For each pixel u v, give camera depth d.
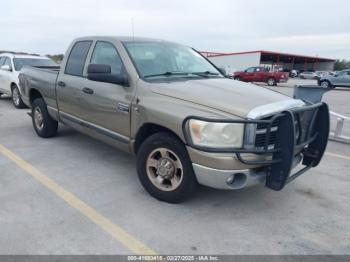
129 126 3.66
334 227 3.11
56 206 3.36
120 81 3.63
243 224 3.12
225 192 3.79
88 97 4.22
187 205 3.44
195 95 3.20
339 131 6.30
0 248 2.65
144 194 3.67
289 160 2.89
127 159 4.83
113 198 3.57
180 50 4.56
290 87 25.56
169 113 3.14
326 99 15.72
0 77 10.13
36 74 5.71
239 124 2.83
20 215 3.16
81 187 3.84
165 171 3.36
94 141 5.73
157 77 3.73
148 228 3.00
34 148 5.30
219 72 4.59
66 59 4.92
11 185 3.85
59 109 5.09
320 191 3.90
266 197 3.70
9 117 7.95
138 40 4.20
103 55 4.20
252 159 2.91
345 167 4.76
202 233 2.94
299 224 3.15
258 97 3.29
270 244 2.81
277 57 60.56
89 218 3.14
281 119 2.88
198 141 2.92
